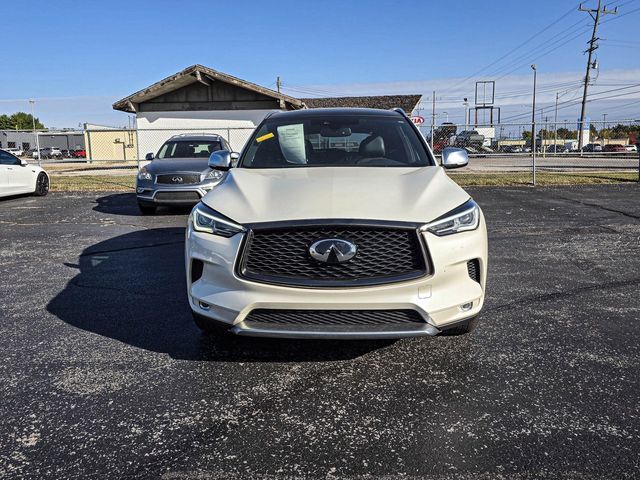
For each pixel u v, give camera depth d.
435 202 2.96
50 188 14.48
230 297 2.79
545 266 5.46
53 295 4.49
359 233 2.74
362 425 2.40
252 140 4.22
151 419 2.46
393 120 4.41
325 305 2.70
